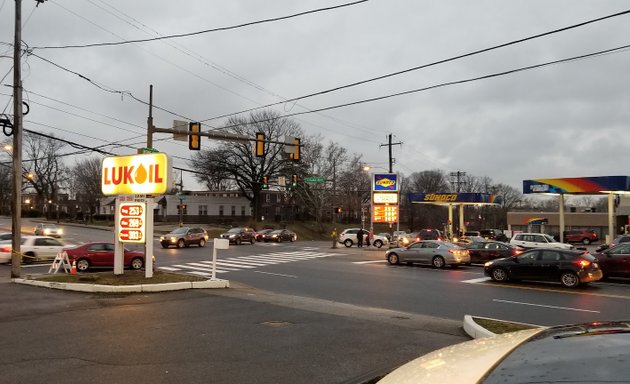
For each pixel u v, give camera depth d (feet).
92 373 21.65
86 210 315.99
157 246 134.82
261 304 43.42
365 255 114.11
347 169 254.27
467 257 86.94
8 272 73.92
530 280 62.64
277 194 318.04
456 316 40.34
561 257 60.34
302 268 82.69
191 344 27.35
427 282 64.08
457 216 362.33
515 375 7.59
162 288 50.88
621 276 65.51
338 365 23.38
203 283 53.78
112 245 78.64
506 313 41.75
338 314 38.83
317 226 290.76
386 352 26.07
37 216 343.46
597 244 191.11
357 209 305.32
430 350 26.68
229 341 28.25
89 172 311.47
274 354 25.36
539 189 132.46
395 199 146.92
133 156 57.77
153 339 28.48
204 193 321.93
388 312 40.98
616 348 7.82
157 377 21.20
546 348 8.49
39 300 43.93
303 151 248.52
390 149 161.07
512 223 252.42
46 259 87.56
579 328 9.56
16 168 64.54
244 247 141.28
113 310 38.83
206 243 150.51
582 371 7.11
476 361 8.85
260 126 248.32
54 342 27.48
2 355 24.56
